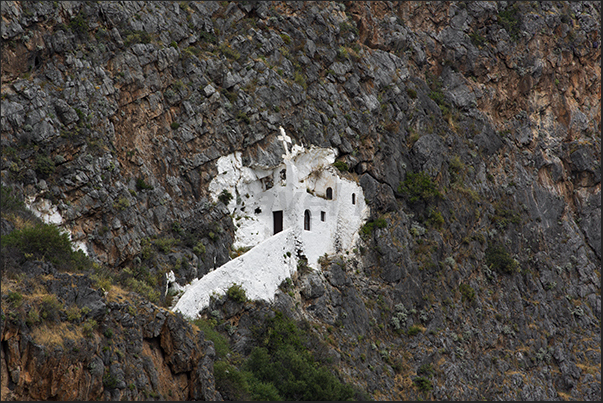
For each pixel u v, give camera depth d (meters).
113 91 75.88
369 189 96.25
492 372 95.12
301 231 87.06
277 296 79.94
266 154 86.88
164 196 77.44
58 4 74.38
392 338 89.44
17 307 48.50
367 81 104.31
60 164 69.00
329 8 105.12
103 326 53.91
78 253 62.81
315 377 69.94
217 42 92.00
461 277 100.62
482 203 109.19
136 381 54.59
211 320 71.88
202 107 84.06
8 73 68.62
